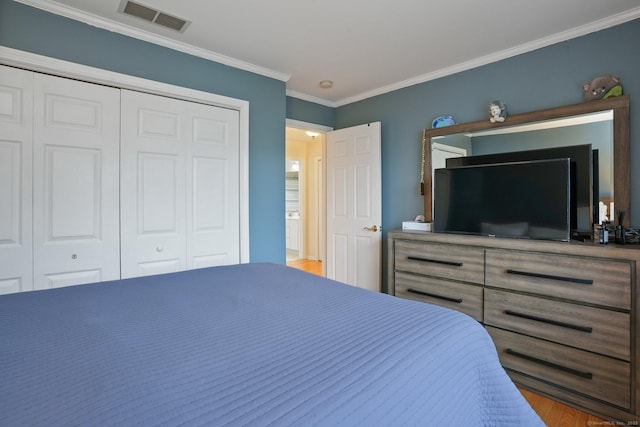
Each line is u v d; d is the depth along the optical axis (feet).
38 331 2.97
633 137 6.79
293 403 1.92
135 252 7.67
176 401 1.91
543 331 6.41
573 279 6.01
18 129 6.36
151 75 7.72
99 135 7.21
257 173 9.61
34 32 6.36
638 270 5.37
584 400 5.91
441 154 9.79
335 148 12.53
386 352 2.57
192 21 7.14
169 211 8.15
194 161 8.54
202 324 3.18
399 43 8.15
